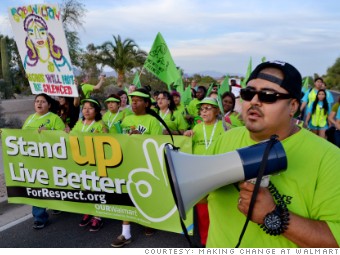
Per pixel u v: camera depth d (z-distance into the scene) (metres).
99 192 3.62
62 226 4.21
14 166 3.98
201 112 4.03
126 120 4.29
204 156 1.23
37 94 4.27
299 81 1.31
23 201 4.02
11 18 4.14
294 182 1.30
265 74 1.29
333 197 1.23
